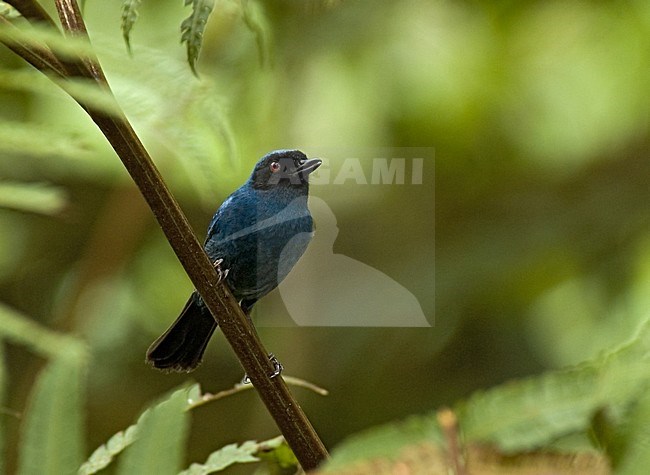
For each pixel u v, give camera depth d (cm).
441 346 1235
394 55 1248
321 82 1136
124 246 1139
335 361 1170
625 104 1352
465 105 1315
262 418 1240
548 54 1333
